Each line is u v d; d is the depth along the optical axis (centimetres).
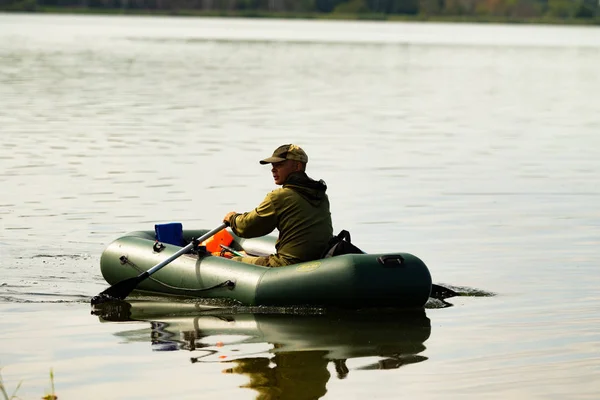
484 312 1684
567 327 1588
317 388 1293
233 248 2031
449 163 3481
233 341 1514
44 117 4519
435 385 1306
